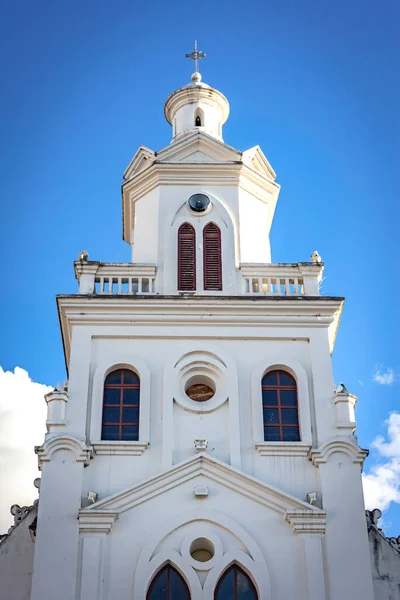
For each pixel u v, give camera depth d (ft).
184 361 95.76
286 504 87.81
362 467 90.22
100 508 86.58
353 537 86.07
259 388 94.63
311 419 93.09
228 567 85.20
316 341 97.50
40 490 87.40
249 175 110.22
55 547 84.64
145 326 97.50
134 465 89.92
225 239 105.09
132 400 94.32
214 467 89.45
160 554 84.94
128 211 113.19
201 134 111.14
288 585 84.07
